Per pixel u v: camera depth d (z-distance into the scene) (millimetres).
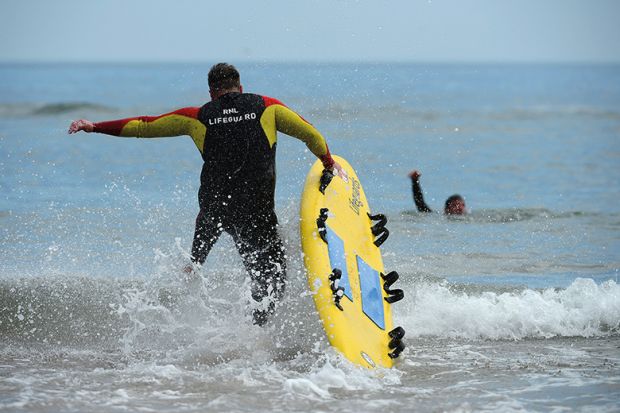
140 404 15953
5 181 50938
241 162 19438
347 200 23531
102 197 44781
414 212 43406
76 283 26438
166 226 36125
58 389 16859
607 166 67438
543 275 30156
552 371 18984
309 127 20141
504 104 162875
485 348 21500
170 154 69500
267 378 17812
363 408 15914
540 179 59781
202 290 22125
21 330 22344
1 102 151125
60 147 72688
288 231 21250
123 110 130750
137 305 23719
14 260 29391
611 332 23203
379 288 22094
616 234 38906
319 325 19938
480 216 43156
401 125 101875
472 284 28203
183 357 19781
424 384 17812
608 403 16359
